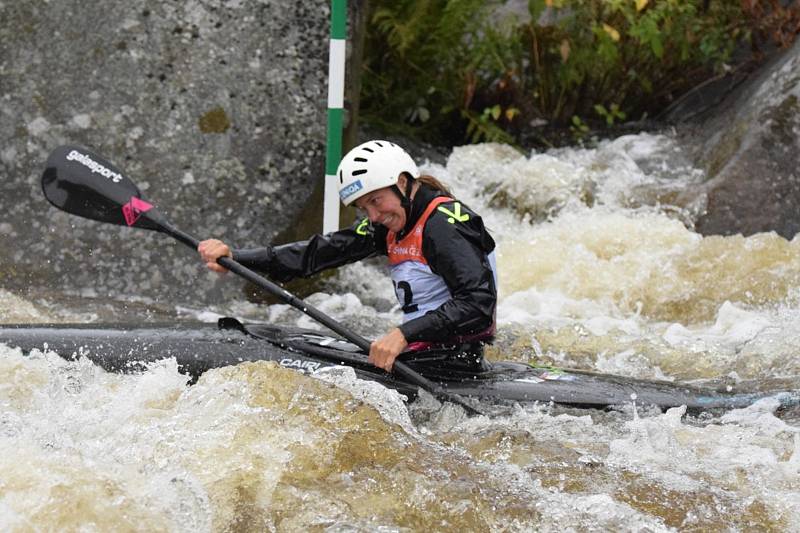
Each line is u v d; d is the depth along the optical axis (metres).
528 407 14.73
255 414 12.96
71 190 16.58
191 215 21.64
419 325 14.37
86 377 14.81
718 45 29.58
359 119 28.41
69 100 21.41
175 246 21.59
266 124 21.75
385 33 28.19
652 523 11.60
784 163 24.83
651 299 21.17
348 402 13.32
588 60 29.38
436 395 14.59
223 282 21.59
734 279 21.33
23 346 15.16
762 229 24.53
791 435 14.12
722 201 24.72
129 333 15.43
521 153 28.27
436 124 29.78
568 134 30.00
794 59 26.52
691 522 11.73
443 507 11.71
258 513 11.43
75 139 21.45
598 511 11.73
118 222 16.56
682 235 23.00
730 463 13.20
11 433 12.84
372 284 22.52
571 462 12.99
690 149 28.11
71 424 13.18
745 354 17.94
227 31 21.58
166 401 13.88
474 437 13.66
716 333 19.86
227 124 21.66
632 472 12.78
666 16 28.45
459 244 14.42
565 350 18.84
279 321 20.75
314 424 12.89
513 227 24.98
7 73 21.33
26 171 21.42
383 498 11.82
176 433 12.62
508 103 29.91
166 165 21.59
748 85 28.56
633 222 23.58
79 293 21.39
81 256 21.45
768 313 20.53
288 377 13.65
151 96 21.52
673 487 12.42
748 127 25.62
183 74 21.56
